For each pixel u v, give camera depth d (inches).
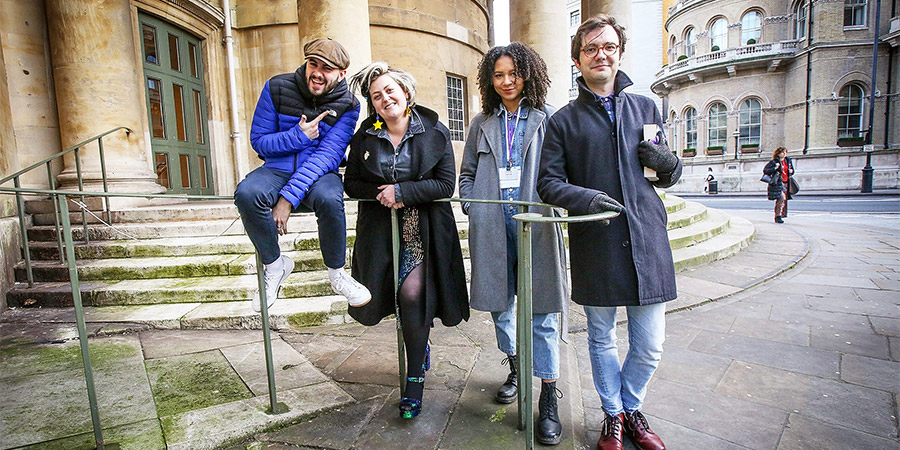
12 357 112.8
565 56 277.1
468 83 410.0
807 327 134.5
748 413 89.3
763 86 959.0
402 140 79.7
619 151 72.4
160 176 267.1
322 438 78.7
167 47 272.7
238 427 80.3
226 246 172.7
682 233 244.1
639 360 76.2
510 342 89.6
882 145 848.3
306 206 81.5
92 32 204.2
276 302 144.1
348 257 161.9
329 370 105.3
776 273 197.0
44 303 148.9
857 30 841.5
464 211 92.4
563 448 76.6
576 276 75.6
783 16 929.5
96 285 153.2
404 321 82.7
